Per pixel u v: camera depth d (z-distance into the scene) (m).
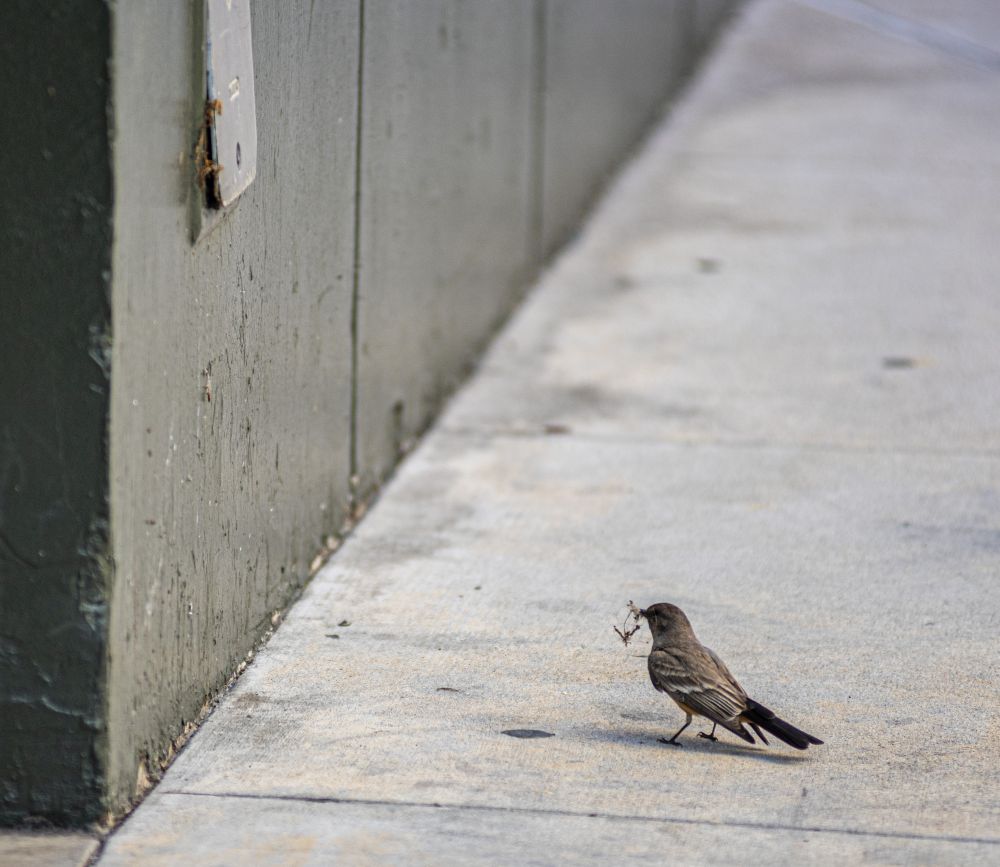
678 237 21.84
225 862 6.61
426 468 13.20
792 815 7.13
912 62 34.09
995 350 16.69
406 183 12.98
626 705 8.48
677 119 29.55
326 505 10.98
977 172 25.19
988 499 12.40
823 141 27.48
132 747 7.13
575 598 10.18
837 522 11.84
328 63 10.35
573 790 7.37
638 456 13.56
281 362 9.59
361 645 9.30
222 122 7.66
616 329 17.75
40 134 6.37
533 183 19.42
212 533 8.23
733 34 36.91
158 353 7.14
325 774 7.51
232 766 7.58
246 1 8.06
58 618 6.71
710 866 6.63
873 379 15.78
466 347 16.02
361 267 11.66
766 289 19.25
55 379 6.53
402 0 12.48
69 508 6.63
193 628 7.96
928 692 8.64
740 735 7.48
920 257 20.50
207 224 7.71
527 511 12.10
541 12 19.22
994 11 39.62
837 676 8.87
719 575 10.66
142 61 6.67
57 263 6.45
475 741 7.93
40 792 6.84
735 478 12.96
